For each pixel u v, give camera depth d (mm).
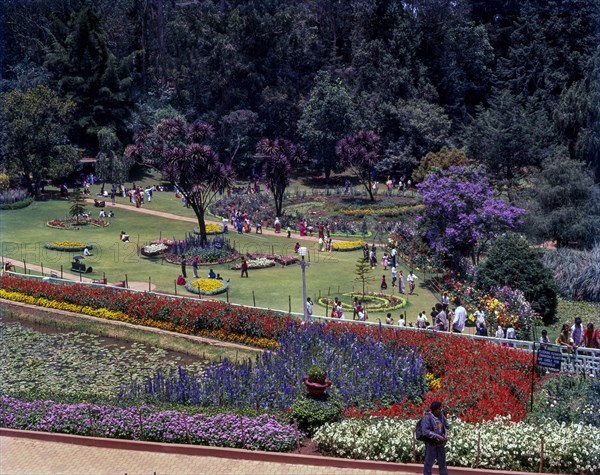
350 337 28688
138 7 101875
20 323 36875
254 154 97375
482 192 50750
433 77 100812
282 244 58312
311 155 95938
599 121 74250
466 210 50062
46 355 31969
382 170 89062
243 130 93812
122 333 34750
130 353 32531
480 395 22297
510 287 40500
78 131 86875
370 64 98312
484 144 81500
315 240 60344
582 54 96562
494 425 19641
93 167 85625
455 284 44344
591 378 24578
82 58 87938
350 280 47688
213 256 51969
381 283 46688
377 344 27641
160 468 18625
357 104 93875
